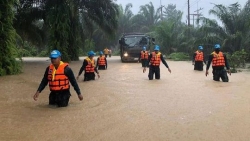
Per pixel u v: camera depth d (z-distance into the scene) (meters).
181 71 18.17
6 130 5.64
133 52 27.95
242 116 6.59
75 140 5.09
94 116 6.70
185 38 38.19
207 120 6.30
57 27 25.80
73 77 7.70
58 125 5.98
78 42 31.06
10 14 16.09
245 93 9.70
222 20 29.45
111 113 6.98
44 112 7.08
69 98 8.34
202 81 13.05
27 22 30.16
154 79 13.84
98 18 32.19
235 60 21.81
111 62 28.91
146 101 8.41
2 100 8.55
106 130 5.64
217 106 7.67
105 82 12.73
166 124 6.02
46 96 9.24
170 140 5.07
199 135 5.31
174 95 9.40
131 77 14.73
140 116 6.69
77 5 29.70
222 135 5.30
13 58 16.33
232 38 27.81
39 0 28.59
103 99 8.72
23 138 5.18
